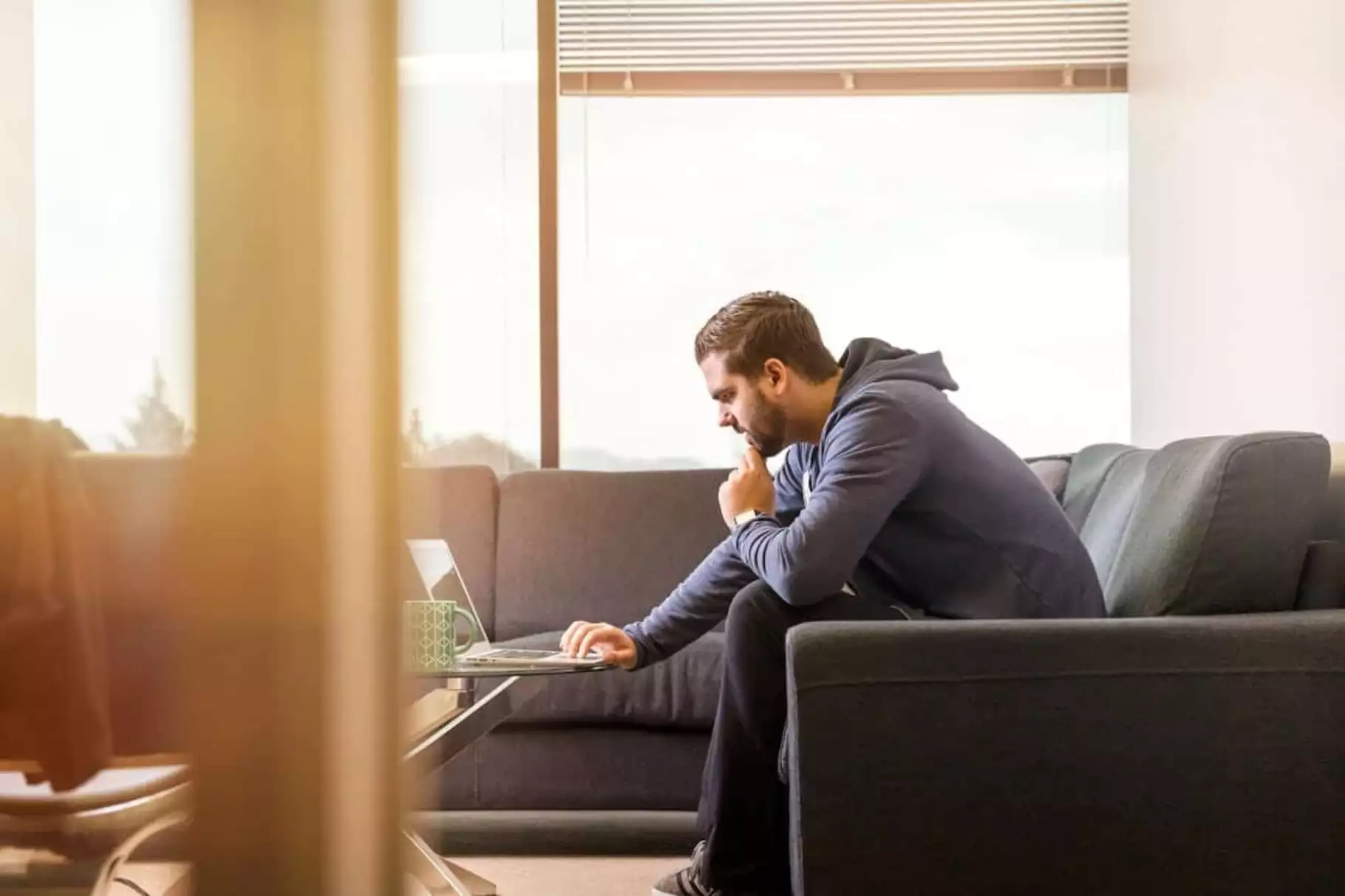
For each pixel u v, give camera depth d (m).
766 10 3.91
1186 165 3.29
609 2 3.90
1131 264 3.81
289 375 0.38
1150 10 3.62
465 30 3.78
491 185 3.79
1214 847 1.44
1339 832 1.44
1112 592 1.91
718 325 1.97
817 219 3.90
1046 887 1.43
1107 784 1.44
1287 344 2.64
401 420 0.39
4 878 0.81
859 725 1.43
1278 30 2.68
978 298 3.88
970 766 1.43
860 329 3.89
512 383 3.79
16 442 0.67
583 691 2.50
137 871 0.63
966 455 1.81
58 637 0.69
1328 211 2.44
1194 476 1.75
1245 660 1.45
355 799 0.38
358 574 0.38
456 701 1.53
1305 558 1.77
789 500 2.13
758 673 1.78
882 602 1.88
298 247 0.38
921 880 1.43
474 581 2.99
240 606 0.38
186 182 0.38
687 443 3.85
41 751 0.71
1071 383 3.87
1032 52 3.93
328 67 0.38
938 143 3.91
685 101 3.90
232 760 0.38
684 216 3.89
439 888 1.43
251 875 0.38
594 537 3.01
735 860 1.80
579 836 2.48
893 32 3.93
